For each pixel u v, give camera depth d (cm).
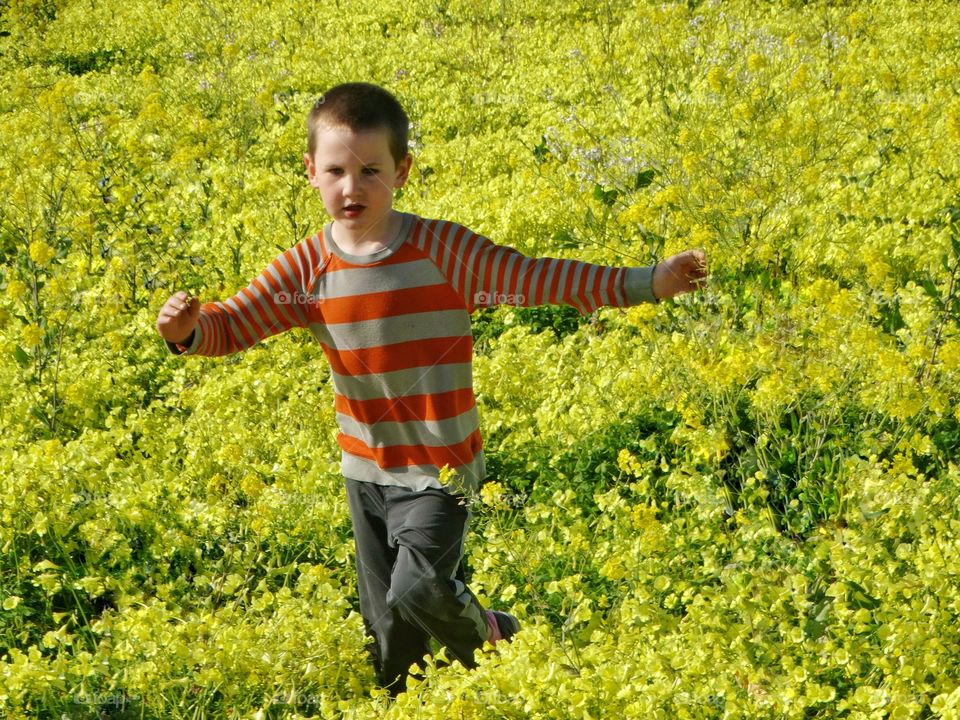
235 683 321
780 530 393
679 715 275
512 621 339
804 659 295
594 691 275
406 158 291
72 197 747
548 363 509
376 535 314
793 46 934
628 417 457
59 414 504
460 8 1350
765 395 411
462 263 283
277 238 657
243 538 404
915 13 1145
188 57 1177
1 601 371
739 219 547
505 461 455
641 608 310
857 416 432
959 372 412
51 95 833
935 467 403
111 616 346
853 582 316
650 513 338
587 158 697
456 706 274
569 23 1277
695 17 1062
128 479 419
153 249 665
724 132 719
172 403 513
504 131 880
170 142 891
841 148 643
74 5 1639
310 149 288
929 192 619
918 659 283
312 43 1174
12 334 569
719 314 512
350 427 309
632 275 273
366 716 292
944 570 305
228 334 293
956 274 501
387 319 285
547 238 647
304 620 331
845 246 556
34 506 395
